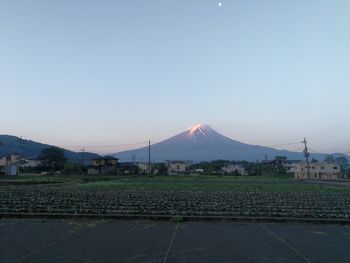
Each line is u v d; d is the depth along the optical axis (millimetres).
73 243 9234
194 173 97625
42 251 8352
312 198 23109
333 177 79938
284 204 19281
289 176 85625
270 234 10672
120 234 10539
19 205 18484
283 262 7535
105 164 83938
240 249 8680
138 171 86938
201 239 9852
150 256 7941
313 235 10555
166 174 86062
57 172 78500
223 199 22031
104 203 19438
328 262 7555
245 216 13984
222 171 97000
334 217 14078
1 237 10031
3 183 41000
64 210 16156
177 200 21250
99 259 7660
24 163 92250
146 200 21141
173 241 9555
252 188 34312
